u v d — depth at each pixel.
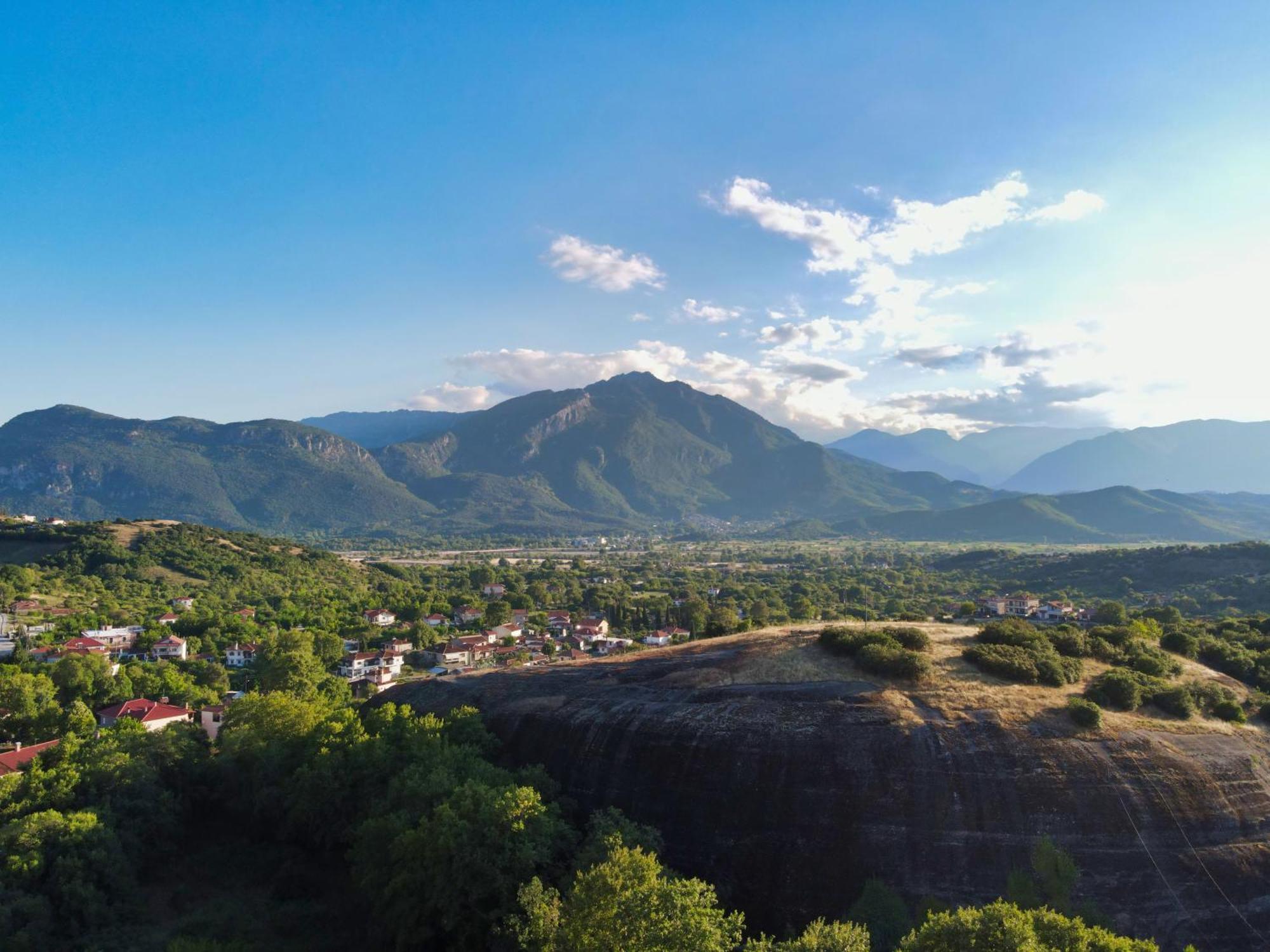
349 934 42.34
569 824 44.84
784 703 47.44
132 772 53.62
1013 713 44.44
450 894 37.41
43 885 42.44
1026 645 53.66
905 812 39.72
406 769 48.06
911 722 43.59
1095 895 36.41
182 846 53.69
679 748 46.66
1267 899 36.81
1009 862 37.72
